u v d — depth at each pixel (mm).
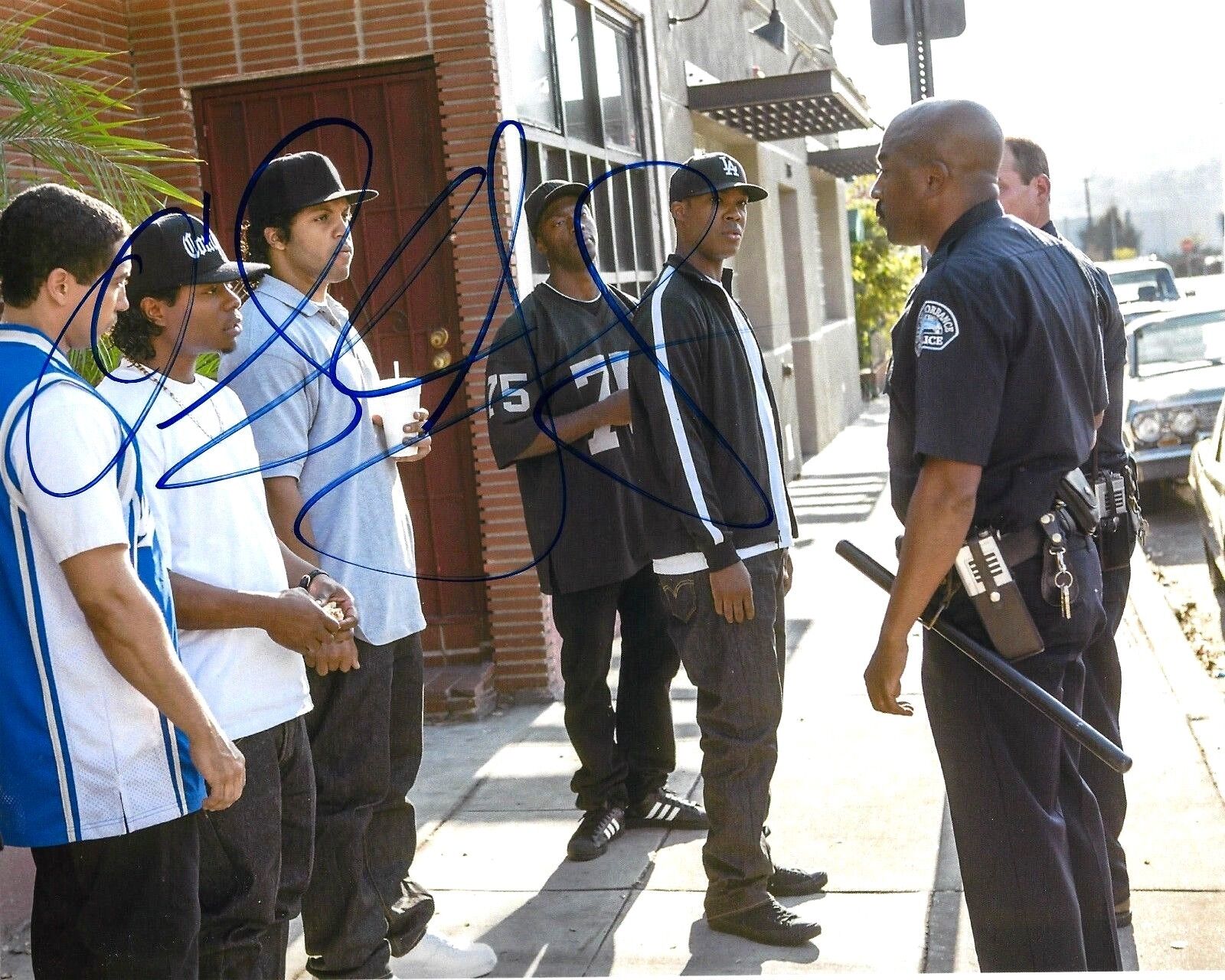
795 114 8680
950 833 3871
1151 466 9164
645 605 4043
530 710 5449
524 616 5473
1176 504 10180
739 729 3283
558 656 5785
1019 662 2533
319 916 2926
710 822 3369
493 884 3760
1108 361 3027
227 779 2068
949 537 2398
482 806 4395
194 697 2033
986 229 2521
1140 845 3729
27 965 3236
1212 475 6805
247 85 5312
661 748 4113
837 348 15047
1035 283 2449
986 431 2375
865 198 19641
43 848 2086
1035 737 2535
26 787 2016
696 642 3289
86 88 3666
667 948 3311
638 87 7246
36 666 2004
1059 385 2461
